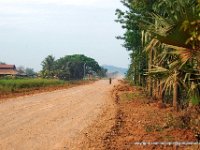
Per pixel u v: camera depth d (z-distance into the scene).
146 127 17.14
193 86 12.05
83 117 21.84
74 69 162.25
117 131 16.80
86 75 174.38
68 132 16.69
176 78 11.91
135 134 15.94
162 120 19.38
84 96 39.59
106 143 14.06
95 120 20.52
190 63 11.59
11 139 14.99
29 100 33.00
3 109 25.33
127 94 40.75
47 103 30.44
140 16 31.92
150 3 28.30
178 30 9.38
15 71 130.38
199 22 9.27
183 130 16.00
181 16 9.51
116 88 56.50
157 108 25.45
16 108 26.09
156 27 10.64
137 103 30.00
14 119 20.55
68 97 37.78
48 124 18.95
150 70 12.66
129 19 32.75
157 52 17.67
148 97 33.41
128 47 40.00
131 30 35.53
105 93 45.41
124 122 19.69
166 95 28.11
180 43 9.54
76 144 14.05
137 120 20.19
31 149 13.26
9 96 36.72
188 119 16.64
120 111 24.52
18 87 51.47
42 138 15.27
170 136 14.98
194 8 9.57
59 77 123.12
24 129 17.34
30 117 21.48
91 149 13.12
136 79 56.66
